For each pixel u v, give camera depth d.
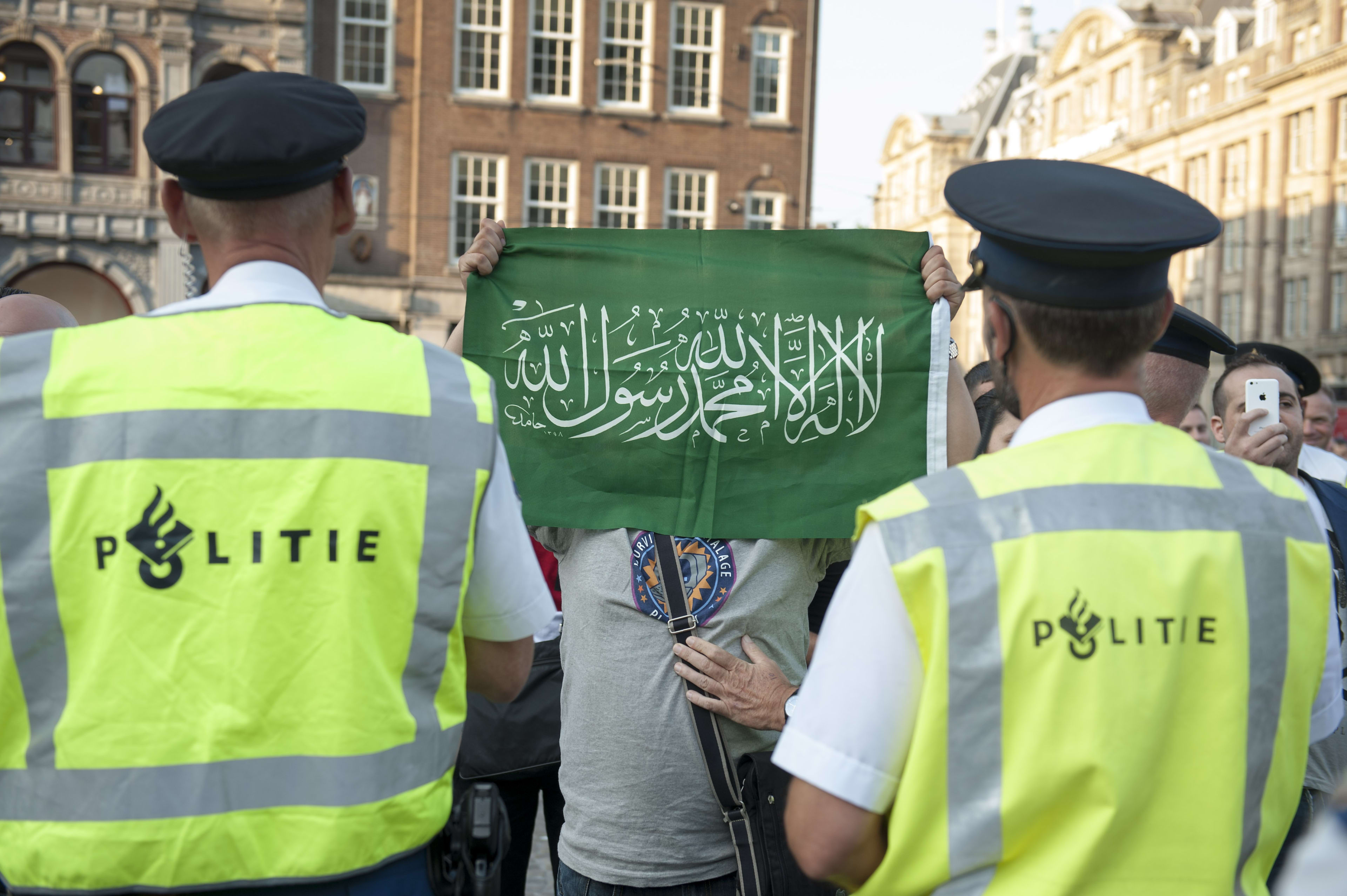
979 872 1.37
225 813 1.45
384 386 1.56
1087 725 1.31
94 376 1.50
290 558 1.49
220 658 1.46
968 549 1.36
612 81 25.03
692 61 25.39
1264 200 42.12
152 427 1.48
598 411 2.53
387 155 23.78
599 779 2.31
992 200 1.49
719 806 2.26
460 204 24.30
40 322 2.96
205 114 1.57
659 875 2.25
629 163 25.05
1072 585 1.34
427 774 1.56
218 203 1.61
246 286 1.60
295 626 1.49
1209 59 47.12
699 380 2.53
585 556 2.42
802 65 25.86
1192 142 45.72
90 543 1.46
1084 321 1.44
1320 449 4.28
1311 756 2.63
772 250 2.59
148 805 1.43
